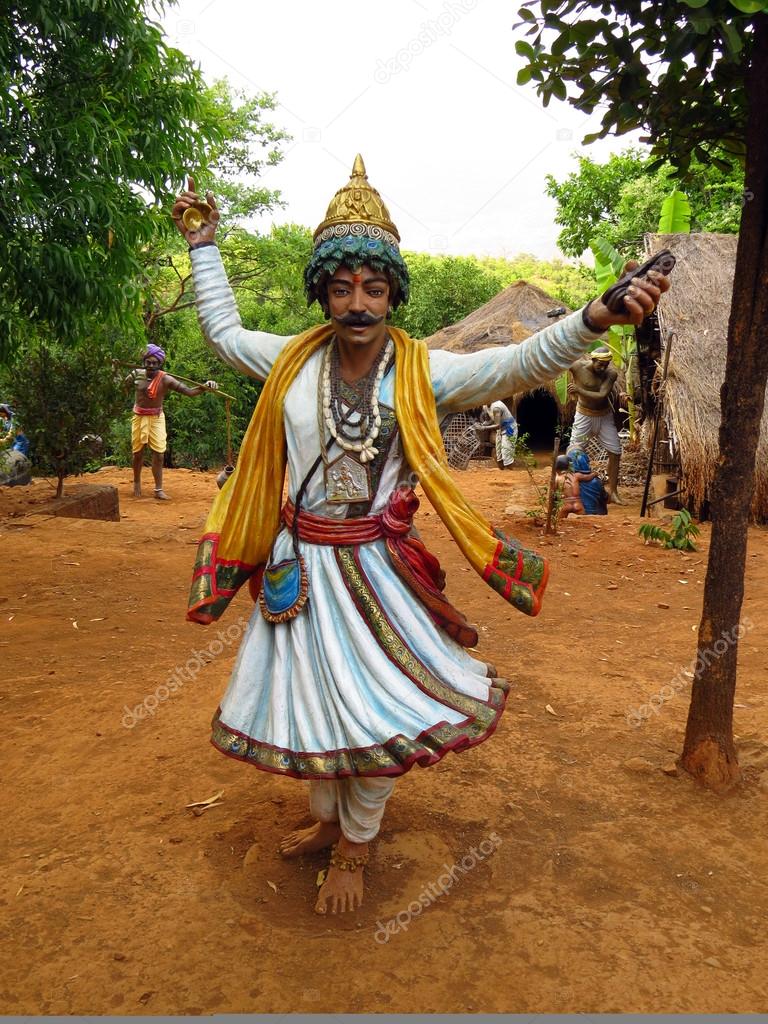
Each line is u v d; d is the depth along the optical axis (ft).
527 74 11.68
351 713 8.01
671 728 13.61
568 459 35.19
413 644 8.48
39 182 24.30
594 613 20.95
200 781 11.69
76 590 22.12
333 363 8.71
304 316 79.56
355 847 8.89
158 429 40.55
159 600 21.42
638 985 7.71
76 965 7.96
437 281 86.94
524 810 10.96
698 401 35.99
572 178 67.92
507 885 9.29
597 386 41.98
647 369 43.06
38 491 36.09
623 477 49.08
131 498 41.57
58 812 10.85
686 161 12.72
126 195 26.27
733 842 10.28
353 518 8.58
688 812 10.98
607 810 11.00
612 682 15.75
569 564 26.32
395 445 8.59
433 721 7.97
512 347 8.47
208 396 71.36
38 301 25.34
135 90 26.05
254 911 8.83
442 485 8.48
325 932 8.50
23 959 8.05
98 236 25.54
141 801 11.13
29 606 20.53
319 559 8.54
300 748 8.14
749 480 11.20
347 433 8.43
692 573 25.11
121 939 8.33
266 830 10.40
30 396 33.19
